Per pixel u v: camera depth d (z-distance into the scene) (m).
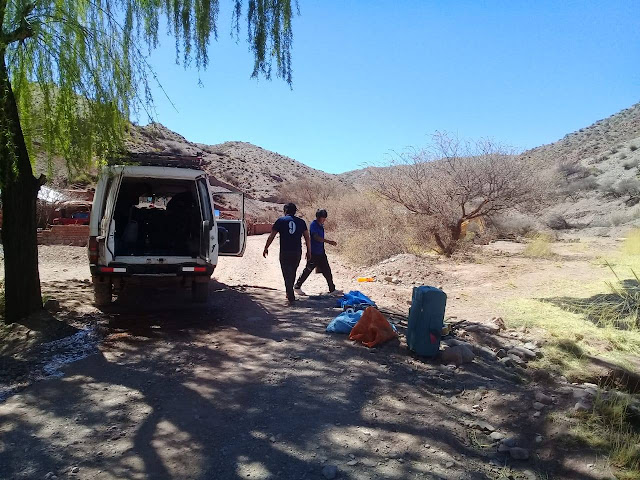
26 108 6.57
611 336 6.34
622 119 69.75
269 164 81.94
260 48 7.81
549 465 3.54
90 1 6.62
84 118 6.21
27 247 6.45
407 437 3.80
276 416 4.09
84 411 4.15
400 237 15.80
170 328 6.66
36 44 6.02
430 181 16.12
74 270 11.98
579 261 13.83
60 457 3.44
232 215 23.67
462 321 7.03
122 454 3.49
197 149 69.88
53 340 5.99
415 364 5.36
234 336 6.30
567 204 41.59
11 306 6.44
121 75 6.49
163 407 4.24
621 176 42.06
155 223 8.45
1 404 4.27
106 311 7.43
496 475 3.39
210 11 7.55
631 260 13.03
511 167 15.41
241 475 3.25
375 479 3.23
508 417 4.20
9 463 3.36
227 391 4.59
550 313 7.52
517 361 5.49
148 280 7.88
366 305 7.71
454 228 15.91
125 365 5.23
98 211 6.97
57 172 6.73
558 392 4.61
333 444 3.66
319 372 5.07
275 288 10.02
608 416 4.11
